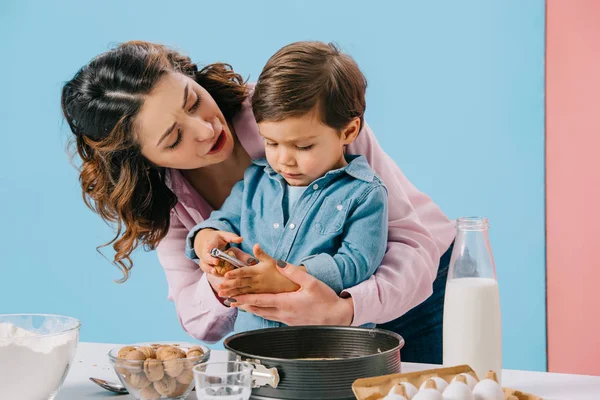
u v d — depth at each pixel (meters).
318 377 1.04
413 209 1.77
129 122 1.54
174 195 1.74
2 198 3.32
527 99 2.78
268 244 1.62
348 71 1.56
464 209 2.87
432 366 1.32
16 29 3.28
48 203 3.28
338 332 1.22
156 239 1.74
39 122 3.27
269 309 1.45
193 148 1.54
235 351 1.10
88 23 3.21
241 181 1.75
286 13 3.01
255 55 3.06
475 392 0.97
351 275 1.52
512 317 2.84
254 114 1.56
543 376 1.25
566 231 2.77
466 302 1.15
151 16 3.15
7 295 3.35
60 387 1.14
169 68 1.55
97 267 3.24
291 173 1.58
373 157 1.73
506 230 2.83
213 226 1.63
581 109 2.73
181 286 1.77
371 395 0.99
